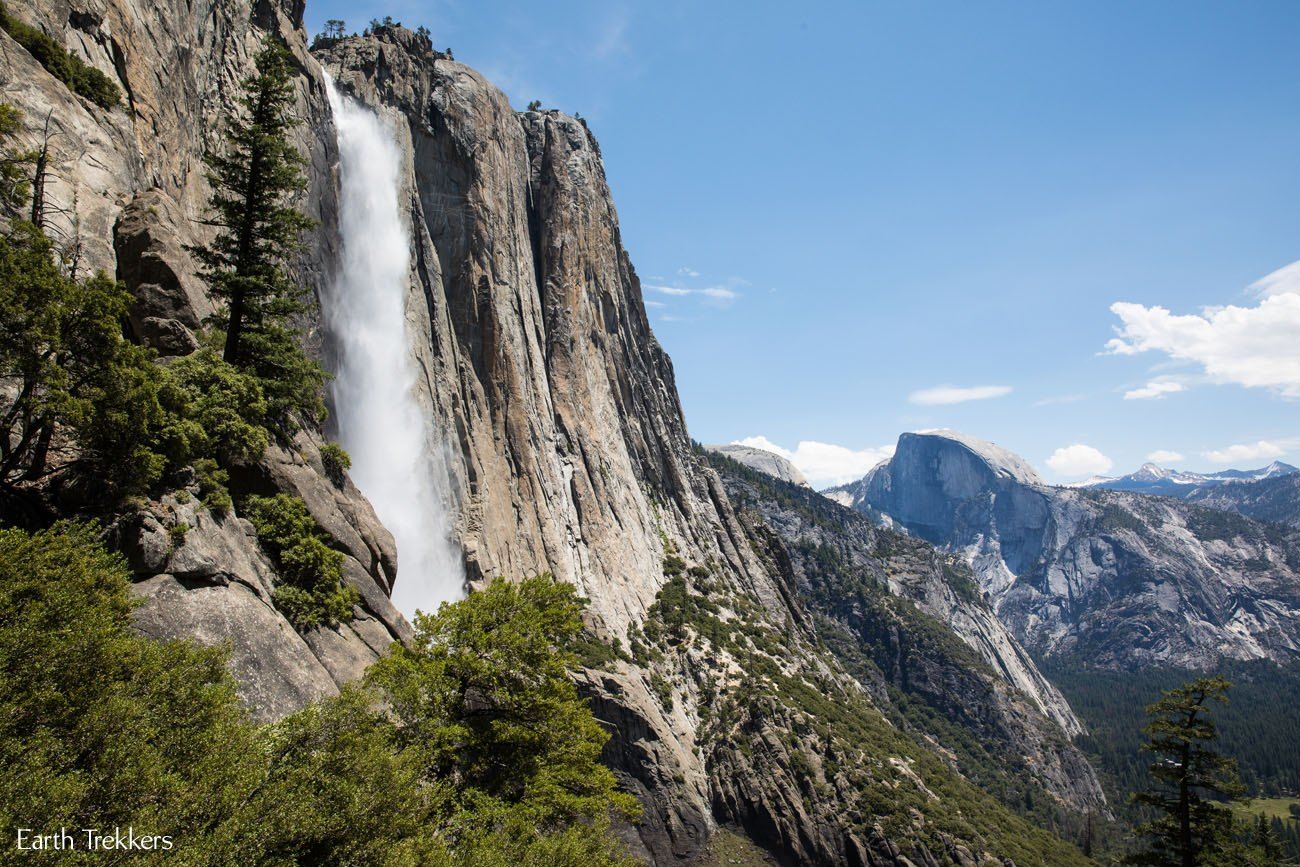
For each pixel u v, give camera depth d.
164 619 24.81
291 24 76.56
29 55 34.59
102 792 15.97
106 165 36.38
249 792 18.36
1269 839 62.62
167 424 28.34
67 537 20.53
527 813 27.66
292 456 36.56
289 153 37.78
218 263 37.06
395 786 21.06
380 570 40.50
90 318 24.42
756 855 91.31
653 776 89.69
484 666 30.11
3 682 15.89
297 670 27.86
